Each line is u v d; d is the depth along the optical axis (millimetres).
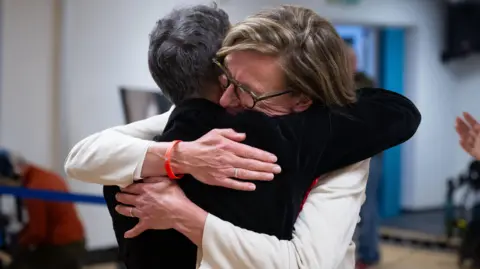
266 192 1037
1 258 3641
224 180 1030
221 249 1009
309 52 1080
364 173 1175
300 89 1095
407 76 6895
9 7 4418
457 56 6867
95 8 4637
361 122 1120
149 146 1092
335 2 6094
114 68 4758
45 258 3387
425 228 5977
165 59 1150
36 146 4574
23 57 4492
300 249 1020
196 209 1045
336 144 1093
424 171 6969
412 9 6750
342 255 1040
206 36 1143
